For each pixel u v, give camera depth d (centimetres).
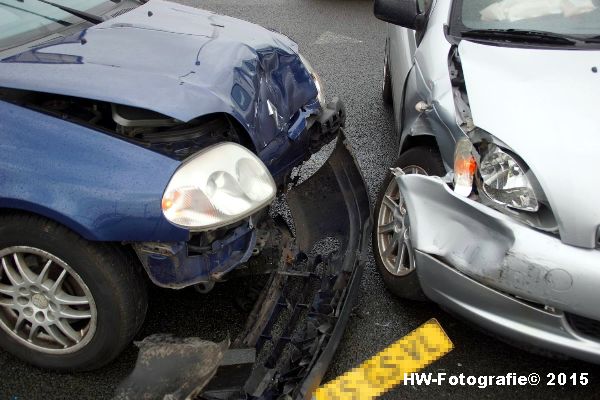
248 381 212
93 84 218
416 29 342
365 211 286
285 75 286
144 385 194
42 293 225
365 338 273
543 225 215
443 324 281
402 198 281
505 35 291
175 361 198
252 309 252
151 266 215
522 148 225
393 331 277
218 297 286
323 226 295
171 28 279
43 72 225
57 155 205
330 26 698
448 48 296
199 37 271
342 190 297
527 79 255
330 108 311
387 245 297
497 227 221
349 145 296
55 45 248
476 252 226
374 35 671
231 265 222
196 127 230
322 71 577
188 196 202
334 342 231
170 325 270
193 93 222
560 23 295
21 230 211
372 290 301
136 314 223
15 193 203
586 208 207
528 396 245
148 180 201
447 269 235
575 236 208
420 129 289
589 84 250
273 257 253
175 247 207
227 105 229
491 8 308
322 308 247
